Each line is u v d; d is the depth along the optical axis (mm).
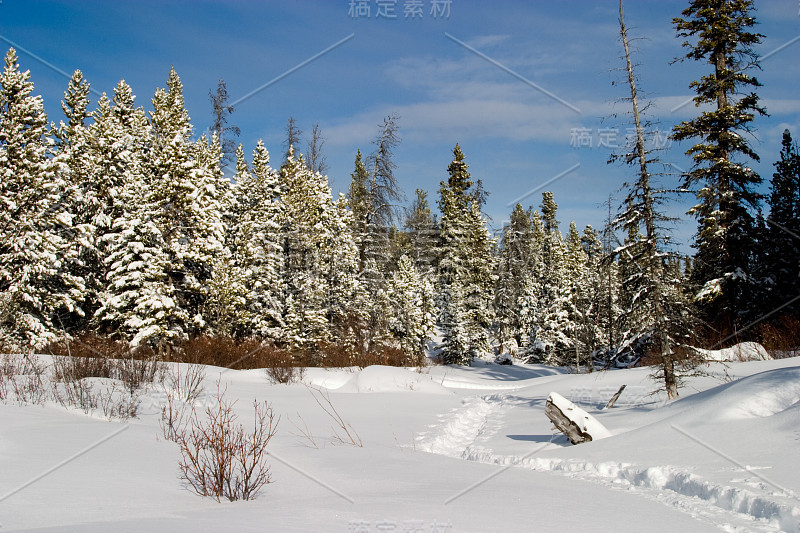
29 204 25156
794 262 26797
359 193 35875
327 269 37750
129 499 4945
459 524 4480
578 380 21859
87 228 27000
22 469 5547
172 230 27469
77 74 41594
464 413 16391
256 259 35219
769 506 5414
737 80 22359
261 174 40719
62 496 4762
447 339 42406
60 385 11852
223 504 5207
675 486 6773
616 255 15703
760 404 9023
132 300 25625
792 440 7312
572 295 43094
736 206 22656
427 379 23719
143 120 38750
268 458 7871
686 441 8359
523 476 7625
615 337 33406
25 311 24016
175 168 27859
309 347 33344
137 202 26422
